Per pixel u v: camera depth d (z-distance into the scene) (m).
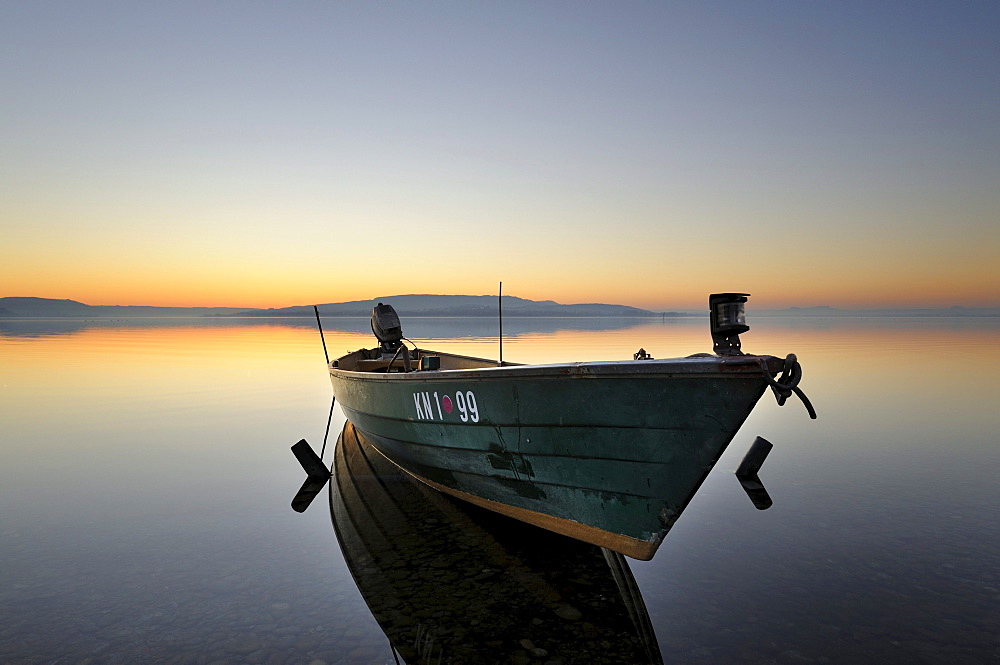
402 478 8.55
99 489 7.73
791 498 7.11
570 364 4.71
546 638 4.05
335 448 10.55
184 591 4.81
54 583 4.95
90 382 18.52
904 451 9.36
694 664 3.71
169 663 3.74
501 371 5.24
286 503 7.25
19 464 8.94
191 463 9.14
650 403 4.38
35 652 3.87
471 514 6.86
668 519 4.62
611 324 97.31
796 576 4.99
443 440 6.37
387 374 6.98
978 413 12.46
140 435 11.03
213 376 20.48
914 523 6.21
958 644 3.91
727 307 4.21
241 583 4.97
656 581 4.93
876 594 4.64
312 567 5.30
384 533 6.20
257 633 4.13
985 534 5.89
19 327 75.31
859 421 11.77
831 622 4.21
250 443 10.54
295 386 18.08
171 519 6.62
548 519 5.69
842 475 8.08
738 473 7.84
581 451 4.96
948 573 5.02
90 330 65.12
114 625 4.24
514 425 5.39
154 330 66.31
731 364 3.88
